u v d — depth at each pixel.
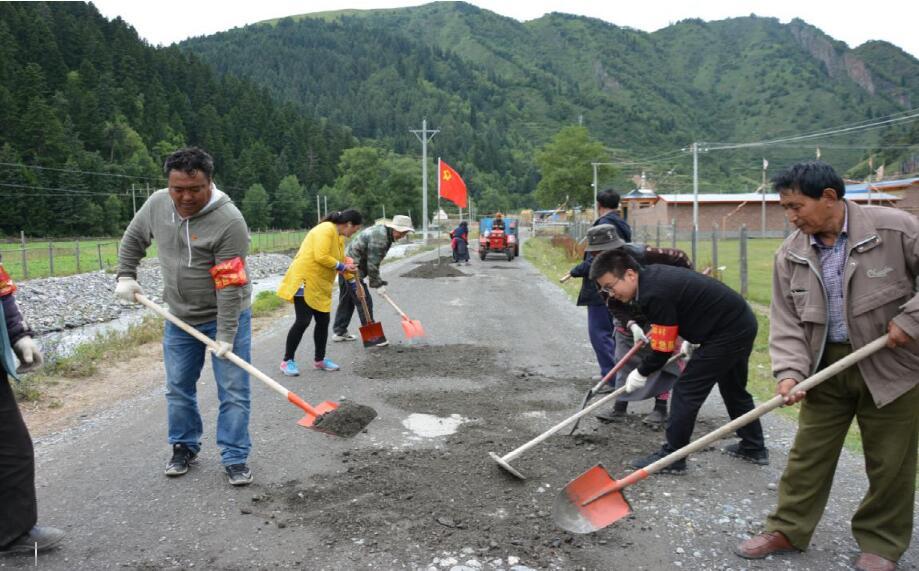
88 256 38.62
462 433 5.12
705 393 4.24
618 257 4.08
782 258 3.28
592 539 3.47
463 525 3.57
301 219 110.69
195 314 4.16
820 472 3.24
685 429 4.28
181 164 3.76
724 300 4.09
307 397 6.17
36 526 3.45
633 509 3.83
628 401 5.36
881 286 2.99
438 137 199.00
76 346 9.30
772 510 3.84
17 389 6.18
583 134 89.69
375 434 5.11
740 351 4.14
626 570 3.17
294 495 3.96
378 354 8.13
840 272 3.10
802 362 3.15
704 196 54.91
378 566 3.17
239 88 149.00
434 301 13.73
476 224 107.38
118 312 15.73
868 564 3.15
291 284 6.82
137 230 4.16
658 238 18.88
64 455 4.66
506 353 8.27
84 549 3.32
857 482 4.29
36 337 12.02
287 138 134.00
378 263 8.65
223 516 3.69
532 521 3.64
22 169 71.44
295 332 6.95
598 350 6.06
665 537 3.50
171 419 4.25
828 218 3.05
